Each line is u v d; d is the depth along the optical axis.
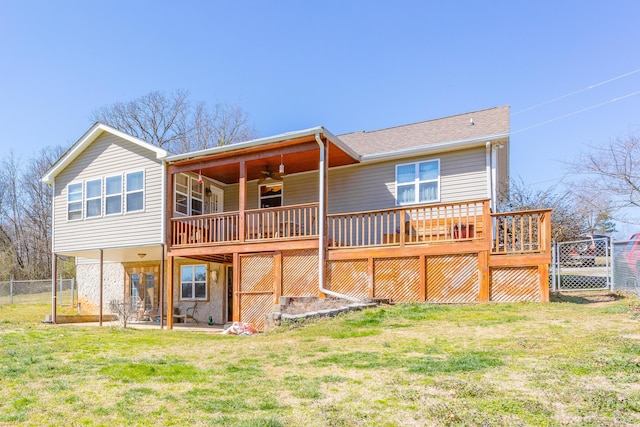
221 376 4.81
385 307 9.04
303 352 5.96
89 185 14.23
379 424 3.26
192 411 3.66
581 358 4.69
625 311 7.44
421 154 12.18
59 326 11.36
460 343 5.84
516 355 5.02
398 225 12.21
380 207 12.66
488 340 5.91
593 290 11.56
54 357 6.16
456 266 9.55
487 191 11.27
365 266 10.38
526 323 6.83
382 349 5.79
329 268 10.69
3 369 5.34
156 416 3.58
